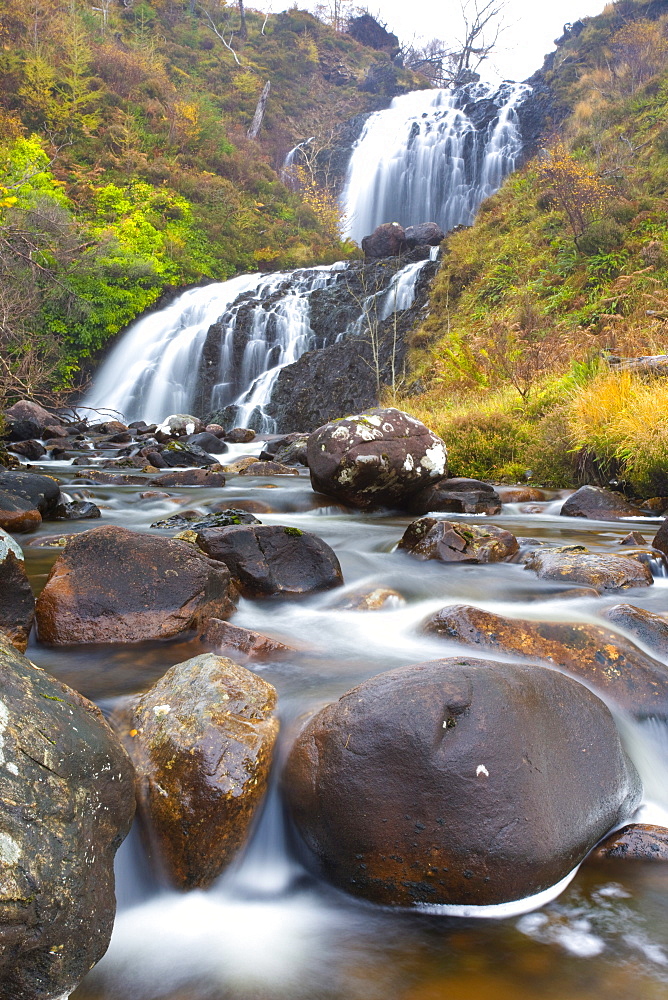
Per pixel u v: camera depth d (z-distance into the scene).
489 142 35.91
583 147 25.25
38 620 3.51
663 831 2.34
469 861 2.05
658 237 17.69
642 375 11.05
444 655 3.31
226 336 23.81
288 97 45.66
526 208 23.23
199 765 2.19
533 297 19.08
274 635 3.68
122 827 1.93
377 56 53.53
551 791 2.19
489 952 1.92
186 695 2.50
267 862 2.27
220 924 2.04
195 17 47.56
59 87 31.09
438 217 36.00
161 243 27.89
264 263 31.06
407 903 2.10
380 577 4.86
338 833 2.15
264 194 35.12
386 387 19.47
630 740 2.76
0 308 15.82
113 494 9.04
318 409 21.27
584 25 39.81
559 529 7.17
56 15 34.28
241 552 4.46
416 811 2.10
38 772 1.69
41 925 1.57
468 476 11.23
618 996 1.76
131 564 3.68
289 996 1.76
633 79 29.75
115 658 3.27
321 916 2.09
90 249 23.97
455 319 20.88
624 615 3.57
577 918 2.04
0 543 3.39
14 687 1.83
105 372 24.23
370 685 2.38
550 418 10.73
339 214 35.31
